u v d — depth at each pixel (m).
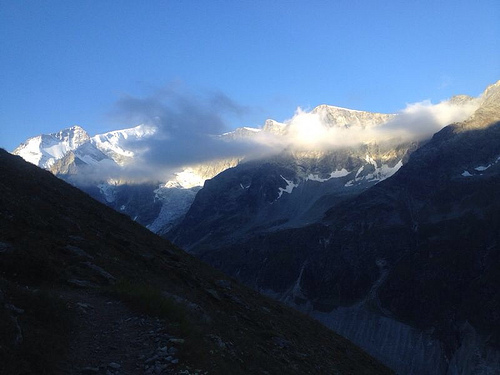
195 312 28.19
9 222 31.69
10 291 20.66
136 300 24.75
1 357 16.17
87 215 47.25
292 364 32.12
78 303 23.22
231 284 52.16
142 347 20.52
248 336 33.16
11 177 44.16
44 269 26.23
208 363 21.06
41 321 19.81
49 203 43.47
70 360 18.38
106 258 34.62
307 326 52.84
